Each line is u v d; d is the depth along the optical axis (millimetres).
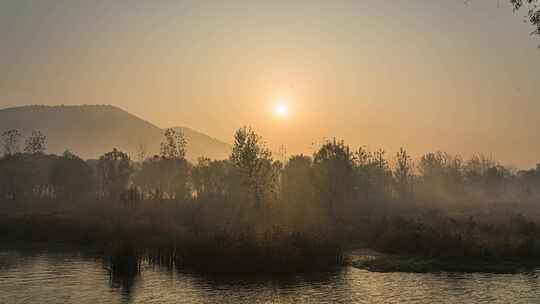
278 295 39344
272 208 76125
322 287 42156
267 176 80062
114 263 47312
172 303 36812
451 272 48281
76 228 69812
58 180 103062
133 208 82750
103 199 98375
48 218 74000
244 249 49438
